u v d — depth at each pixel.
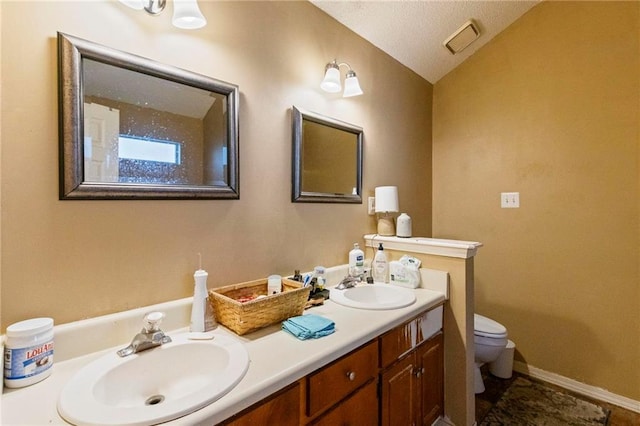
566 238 2.15
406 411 1.38
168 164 1.17
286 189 1.59
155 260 1.14
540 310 2.26
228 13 1.35
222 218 1.33
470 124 2.59
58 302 0.95
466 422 1.62
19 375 0.79
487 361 2.07
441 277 1.67
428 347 1.54
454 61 2.58
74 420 0.66
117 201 1.05
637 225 1.91
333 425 1.03
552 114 2.20
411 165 2.55
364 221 2.08
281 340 1.06
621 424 1.78
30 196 0.90
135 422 0.65
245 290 1.35
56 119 0.94
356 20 1.92
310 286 1.36
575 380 2.12
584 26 2.07
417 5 1.92
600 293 2.03
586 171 2.07
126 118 1.07
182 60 1.20
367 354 1.17
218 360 0.99
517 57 2.35
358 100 2.03
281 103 1.56
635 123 1.91
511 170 2.38
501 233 2.44
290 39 1.61
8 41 0.87
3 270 0.87
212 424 0.71
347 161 1.95
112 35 1.04
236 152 1.35
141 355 0.95
